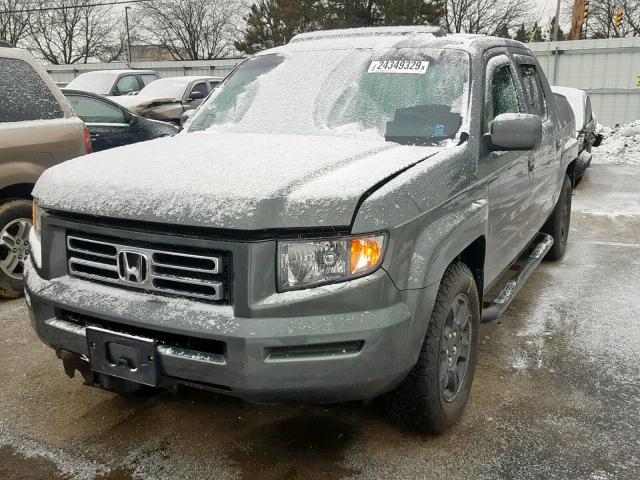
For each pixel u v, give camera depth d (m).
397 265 2.43
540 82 4.89
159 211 2.36
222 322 2.29
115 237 2.51
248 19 41.97
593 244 6.80
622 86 20.73
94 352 2.56
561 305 4.84
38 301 2.70
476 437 2.97
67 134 5.12
